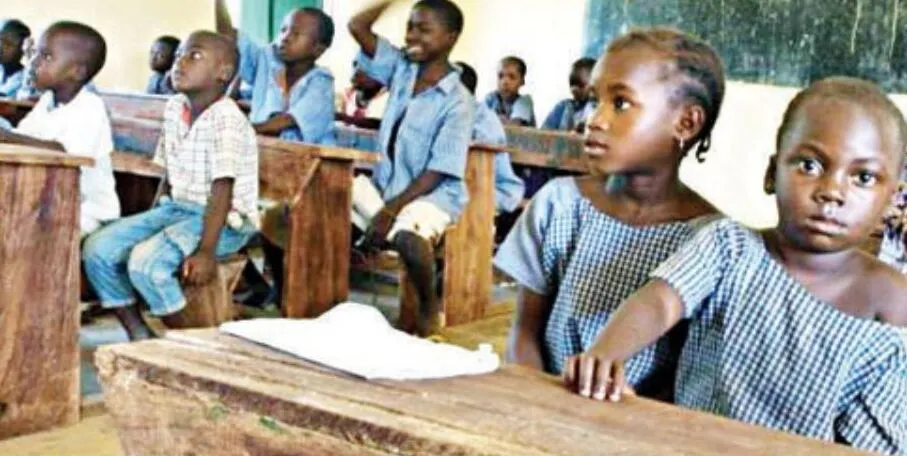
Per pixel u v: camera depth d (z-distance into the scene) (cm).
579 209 124
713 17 728
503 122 622
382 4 396
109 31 684
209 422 82
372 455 75
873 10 672
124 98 430
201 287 288
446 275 384
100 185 300
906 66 663
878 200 94
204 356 88
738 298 101
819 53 692
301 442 77
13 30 574
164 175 321
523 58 827
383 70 391
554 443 73
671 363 111
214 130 291
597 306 120
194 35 299
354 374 85
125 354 88
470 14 848
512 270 128
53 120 299
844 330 98
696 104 114
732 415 101
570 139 507
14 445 231
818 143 93
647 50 113
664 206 119
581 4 792
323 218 331
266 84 414
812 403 98
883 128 93
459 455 72
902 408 99
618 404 85
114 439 238
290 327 98
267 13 763
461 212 367
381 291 430
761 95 715
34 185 234
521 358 126
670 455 73
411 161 364
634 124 112
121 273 282
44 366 240
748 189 723
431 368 89
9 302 233
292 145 326
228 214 294
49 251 239
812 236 95
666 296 98
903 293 98
